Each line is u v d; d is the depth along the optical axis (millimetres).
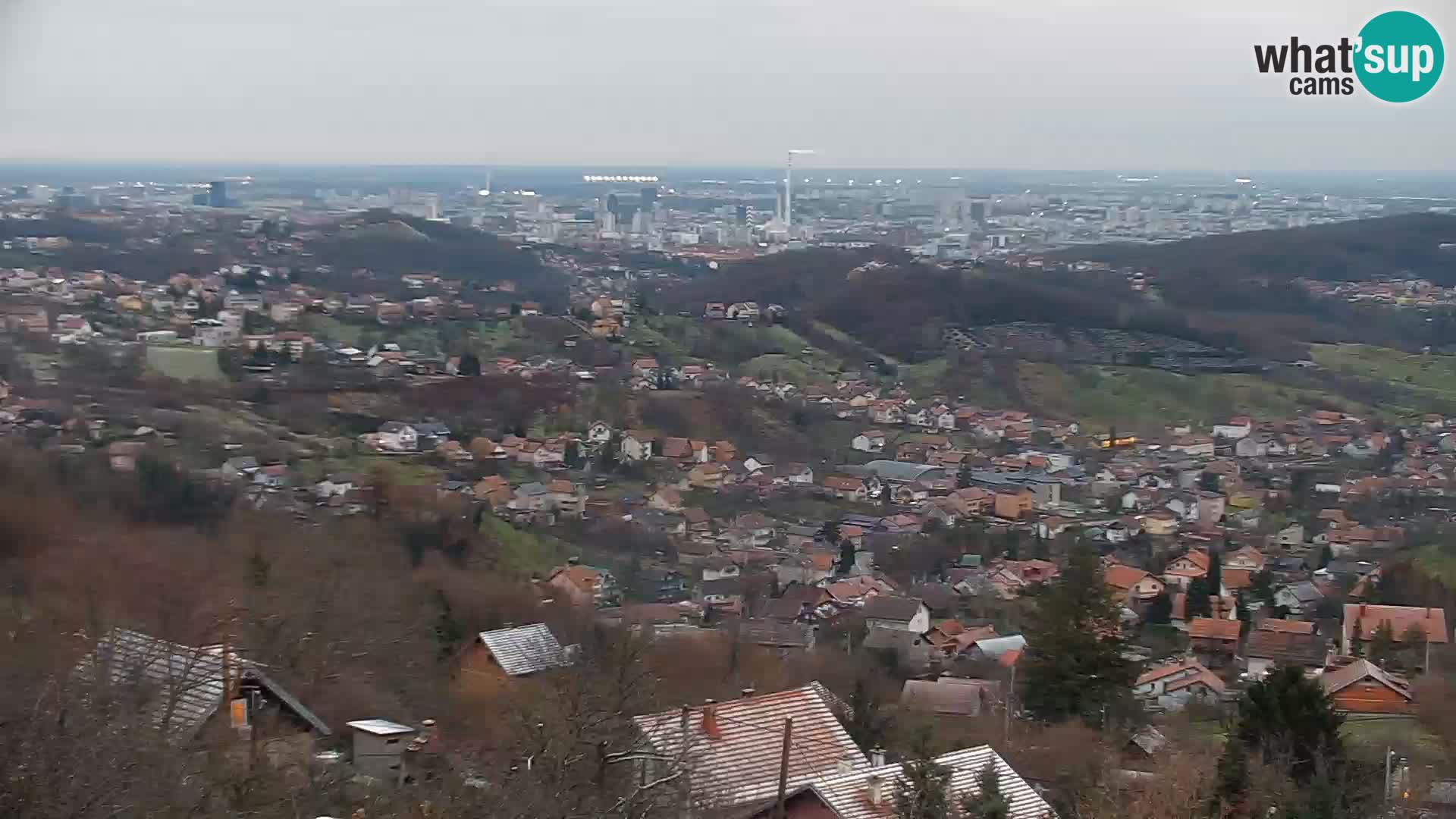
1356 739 33125
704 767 22516
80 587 35219
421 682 34000
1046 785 29047
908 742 30109
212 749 21859
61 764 17078
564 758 20438
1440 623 50625
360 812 20531
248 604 34688
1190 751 28547
